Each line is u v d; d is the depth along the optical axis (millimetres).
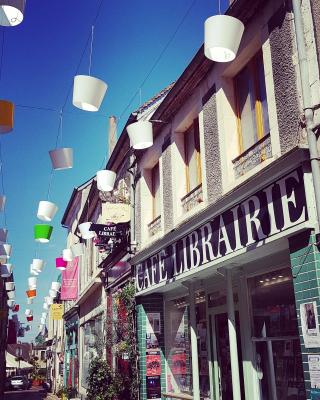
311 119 4848
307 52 5125
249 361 6570
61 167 5621
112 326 11602
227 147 6867
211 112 7402
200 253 7289
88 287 17500
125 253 11820
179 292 9219
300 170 4895
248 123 6730
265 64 5910
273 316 6191
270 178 5340
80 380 19875
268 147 5988
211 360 7867
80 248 11359
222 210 6508
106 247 12953
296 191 4941
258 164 6117
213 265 6797
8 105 4555
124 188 12516
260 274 6531
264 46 5953
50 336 41625
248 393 6492
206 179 7426
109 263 14000
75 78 4340
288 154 5000
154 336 9820
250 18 6340
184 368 8914
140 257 10180
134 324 10281
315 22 4996
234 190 6379
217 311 7723
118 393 10266
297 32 5137
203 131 7664
